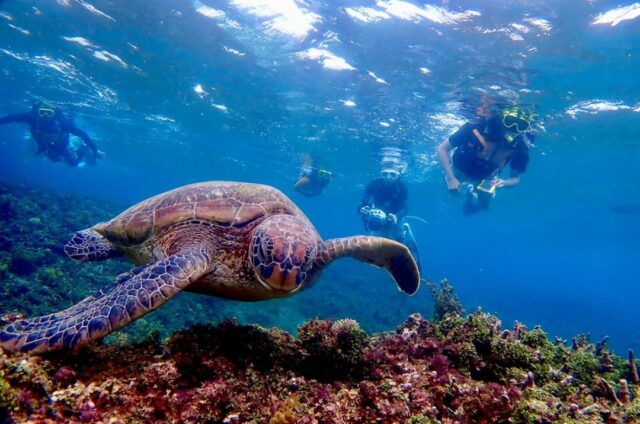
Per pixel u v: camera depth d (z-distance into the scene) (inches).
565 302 2972.4
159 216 180.9
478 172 503.8
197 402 114.1
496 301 2082.9
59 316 131.0
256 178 1980.8
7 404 93.4
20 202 698.2
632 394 153.3
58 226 632.4
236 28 567.2
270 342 158.7
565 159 917.8
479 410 128.8
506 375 161.8
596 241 2356.1
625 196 1162.0
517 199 1461.6
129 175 3339.1
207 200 183.8
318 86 685.9
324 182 866.1
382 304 915.4
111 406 109.7
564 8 393.1
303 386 137.7
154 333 148.9
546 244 3048.7
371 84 634.8
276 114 879.1
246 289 165.3
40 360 117.2
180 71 756.0
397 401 127.0
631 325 2297.0
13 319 146.9
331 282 1039.0
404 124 783.1
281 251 145.3
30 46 762.2
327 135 953.5
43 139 783.1
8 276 393.1
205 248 160.7
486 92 586.6
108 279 489.4
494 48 473.1
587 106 610.2
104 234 199.5
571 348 208.7
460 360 169.9
